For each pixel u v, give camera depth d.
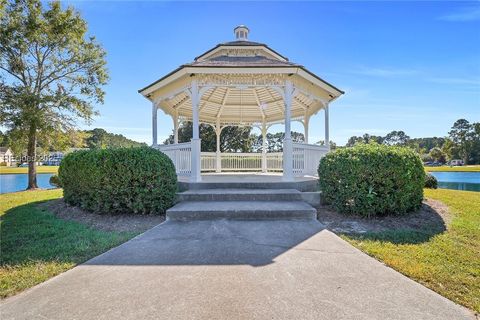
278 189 6.78
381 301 2.20
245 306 2.10
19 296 2.32
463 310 2.10
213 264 2.97
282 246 3.57
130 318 1.95
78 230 4.55
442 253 3.41
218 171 12.34
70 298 2.26
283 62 7.60
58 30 12.82
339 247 3.55
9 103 11.91
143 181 5.36
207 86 7.24
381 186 5.06
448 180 23.11
